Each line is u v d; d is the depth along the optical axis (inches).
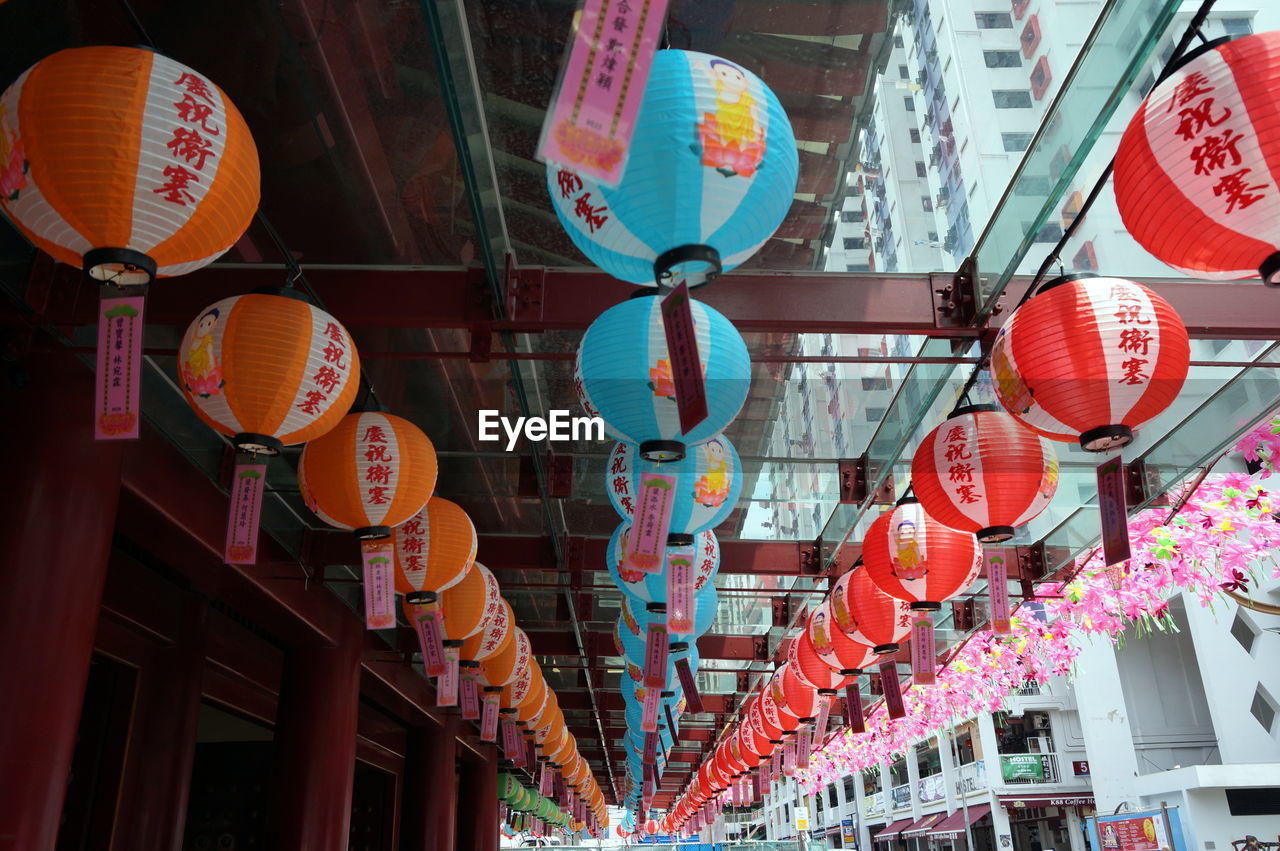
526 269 149.7
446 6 111.3
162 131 88.8
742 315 146.2
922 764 953.5
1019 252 132.6
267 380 115.7
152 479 174.6
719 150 80.3
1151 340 108.0
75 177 86.9
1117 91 103.7
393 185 163.0
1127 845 529.3
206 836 400.5
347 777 274.1
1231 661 565.9
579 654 378.6
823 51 136.9
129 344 99.6
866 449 227.6
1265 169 79.9
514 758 308.3
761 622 367.9
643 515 135.3
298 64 144.1
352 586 286.2
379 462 146.9
